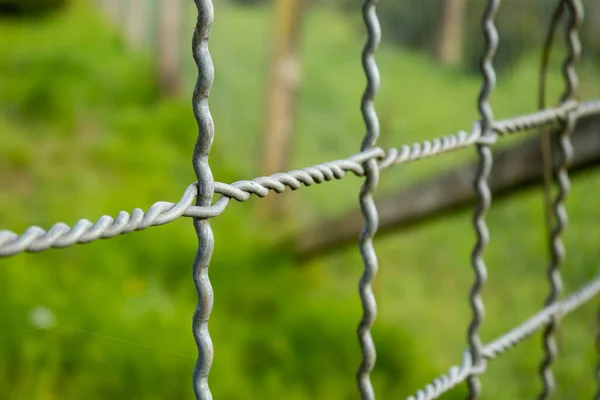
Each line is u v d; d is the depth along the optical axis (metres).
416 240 1.63
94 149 1.82
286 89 1.67
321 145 2.40
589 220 1.55
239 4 4.55
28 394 0.78
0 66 2.58
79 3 4.53
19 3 3.80
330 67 3.35
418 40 3.97
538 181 0.85
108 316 0.93
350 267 1.45
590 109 0.55
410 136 2.48
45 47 2.98
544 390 0.56
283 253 1.32
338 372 0.98
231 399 0.87
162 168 1.78
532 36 2.84
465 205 1.00
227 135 2.29
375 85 0.45
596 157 0.77
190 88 2.73
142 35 3.28
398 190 1.09
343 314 1.10
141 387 0.82
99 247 1.15
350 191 1.90
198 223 0.40
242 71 3.11
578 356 1.10
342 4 4.69
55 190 1.53
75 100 2.24
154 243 1.22
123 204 1.49
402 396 0.96
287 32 1.63
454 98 3.10
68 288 1.00
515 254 1.57
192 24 3.05
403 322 1.25
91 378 0.81
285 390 0.93
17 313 0.89
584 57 2.48
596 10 2.45
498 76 2.89
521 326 0.53
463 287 1.44
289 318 1.07
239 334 1.01
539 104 0.56
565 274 1.37
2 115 2.04
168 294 1.13
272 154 1.71
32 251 0.36
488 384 1.04
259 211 1.64
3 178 1.55
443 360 1.14
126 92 2.45
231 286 1.17
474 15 4.00
